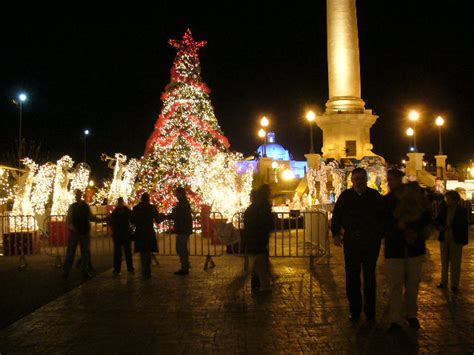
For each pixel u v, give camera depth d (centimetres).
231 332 719
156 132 2275
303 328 732
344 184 2383
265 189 1006
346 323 756
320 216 1317
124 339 696
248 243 992
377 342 663
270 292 977
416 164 2911
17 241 1549
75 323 782
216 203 1925
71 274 1240
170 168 2208
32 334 727
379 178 2433
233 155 2059
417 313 801
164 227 2131
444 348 635
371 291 770
